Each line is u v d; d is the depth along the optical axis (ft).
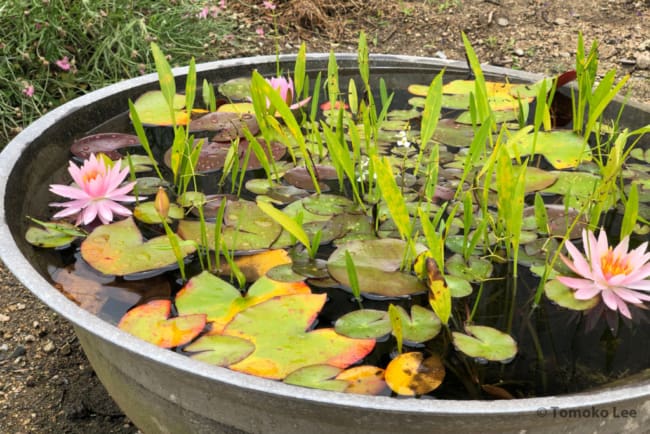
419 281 3.39
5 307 5.65
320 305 3.20
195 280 3.37
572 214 3.94
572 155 4.59
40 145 4.21
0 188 3.62
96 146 4.51
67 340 5.37
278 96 3.76
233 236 3.74
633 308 3.32
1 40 7.21
